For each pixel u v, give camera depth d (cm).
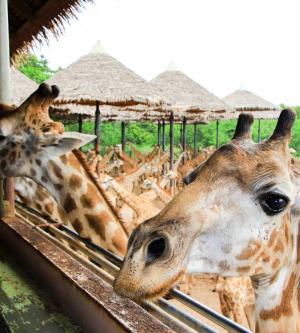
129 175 1062
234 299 464
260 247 226
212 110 1655
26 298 250
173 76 1755
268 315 252
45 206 611
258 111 2044
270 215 223
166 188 1187
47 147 429
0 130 426
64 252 275
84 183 436
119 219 442
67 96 1174
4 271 298
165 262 204
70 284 227
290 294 250
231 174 223
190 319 191
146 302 202
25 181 603
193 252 220
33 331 210
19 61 668
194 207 217
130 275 202
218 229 220
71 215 433
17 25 564
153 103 1195
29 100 438
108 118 2222
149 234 207
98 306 198
